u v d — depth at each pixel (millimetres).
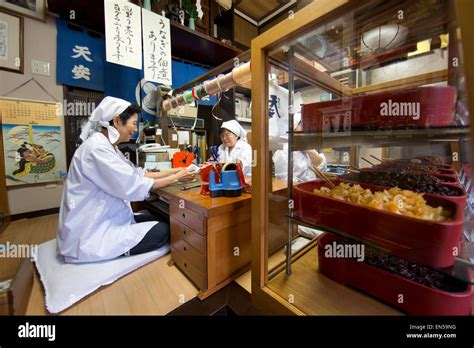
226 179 1005
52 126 1785
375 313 599
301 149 741
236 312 784
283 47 688
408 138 550
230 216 935
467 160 586
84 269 1041
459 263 458
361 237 575
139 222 1384
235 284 952
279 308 676
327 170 968
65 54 1771
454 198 517
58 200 1873
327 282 746
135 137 2051
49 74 1747
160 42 1477
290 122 764
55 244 1319
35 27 1676
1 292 715
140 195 1146
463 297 498
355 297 667
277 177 1019
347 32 645
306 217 724
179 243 1054
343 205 609
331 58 843
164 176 1370
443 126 477
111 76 1984
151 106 2164
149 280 1007
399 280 583
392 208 529
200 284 910
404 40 688
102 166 1053
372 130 573
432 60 770
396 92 532
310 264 857
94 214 1101
